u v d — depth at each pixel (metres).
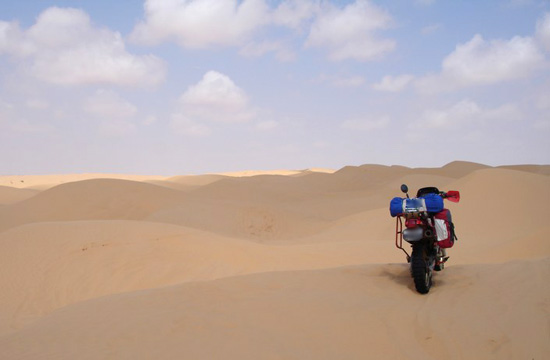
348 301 6.04
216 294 6.36
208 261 13.66
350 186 63.75
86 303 6.72
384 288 6.93
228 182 57.22
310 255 15.12
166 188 41.31
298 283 6.96
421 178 59.75
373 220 28.52
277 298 6.11
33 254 13.99
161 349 4.70
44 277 12.91
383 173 70.50
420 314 5.60
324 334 4.98
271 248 15.75
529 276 7.05
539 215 25.47
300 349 4.63
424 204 6.91
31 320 10.80
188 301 6.09
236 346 4.68
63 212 36.75
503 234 23.09
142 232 15.55
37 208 37.44
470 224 25.83
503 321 5.33
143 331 5.16
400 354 4.64
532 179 28.45
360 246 17.23
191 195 40.59
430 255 7.08
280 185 59.53
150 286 12.27
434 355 4.68
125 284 12.43
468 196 28.16
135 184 40.34
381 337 4.96
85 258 13.57
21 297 12.14
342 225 29.67
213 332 5.04
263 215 34.00
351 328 5.14
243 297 6.22
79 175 102.25
